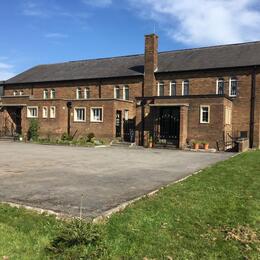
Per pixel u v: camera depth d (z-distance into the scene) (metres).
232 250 5.45
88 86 39.62
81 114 34.91
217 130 27.67
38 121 36.62
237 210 7.62
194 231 6.19
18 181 11.09
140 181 11.55
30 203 7.98
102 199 8.55
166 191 9.47
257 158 19.78
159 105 29.36
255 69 29.88
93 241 5.37
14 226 6.18
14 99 39.03
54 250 5.15
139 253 5.21
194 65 33.38
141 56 40.34
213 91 31.86
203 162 18.08
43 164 15.84
